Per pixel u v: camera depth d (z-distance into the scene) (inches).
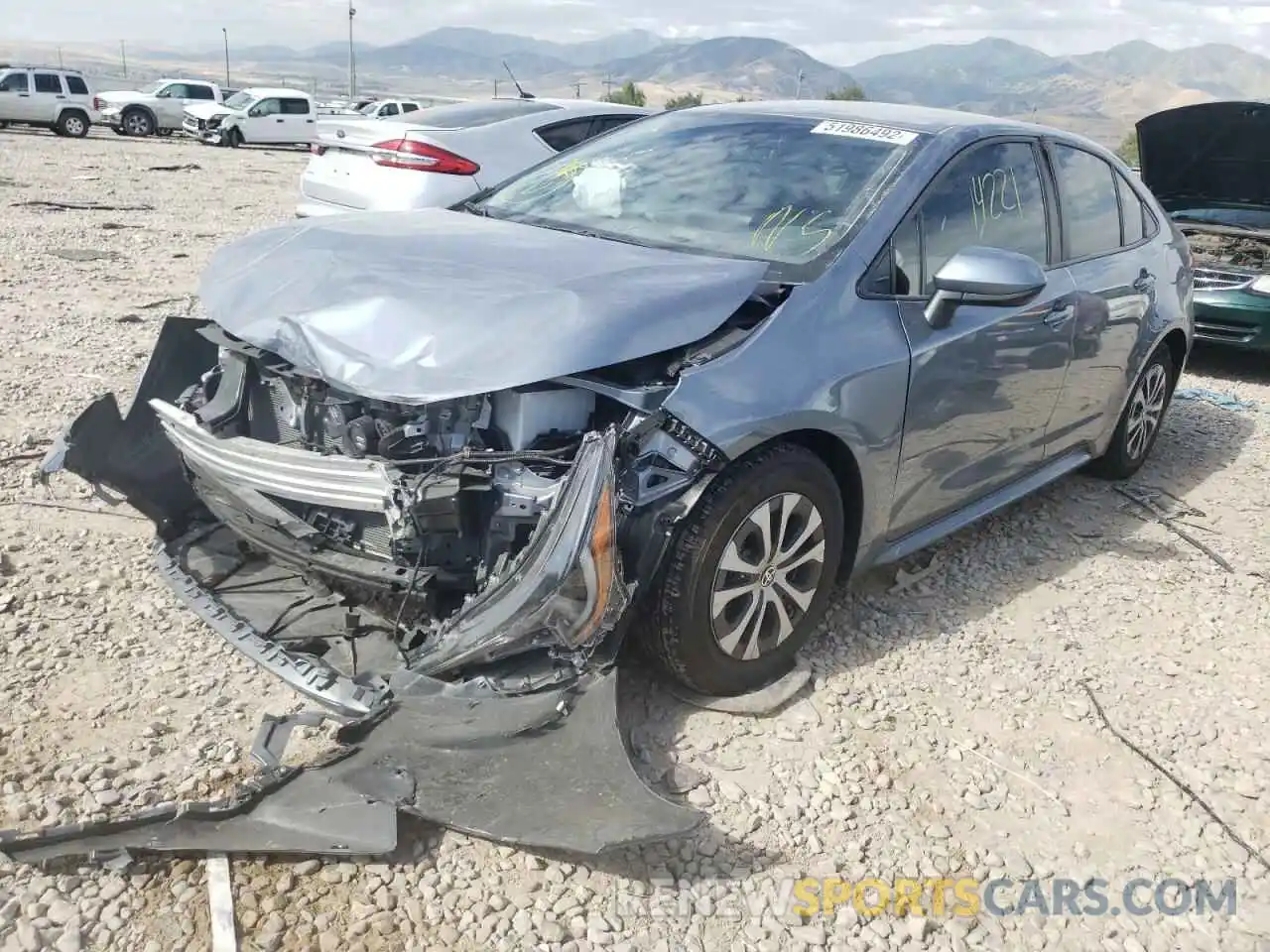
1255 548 192.2
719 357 116.2
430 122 314.7
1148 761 127.7
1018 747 128.4
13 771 107.1
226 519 124.6
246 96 1182.3
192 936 89.7
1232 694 143.9
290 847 95.3
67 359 244.4
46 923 89.1
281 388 120.6
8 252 370.6
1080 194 181.6
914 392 135.9
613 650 110.7
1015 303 140.9
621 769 100.7
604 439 102.2
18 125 1188.5
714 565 116.7
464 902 96.0
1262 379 327.9
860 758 122.3
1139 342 196.7
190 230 461.7
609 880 100.6
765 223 140.9
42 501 168.1
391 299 111.5
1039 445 176.2
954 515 162.2
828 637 147.9
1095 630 158.7
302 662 112.0
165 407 127.3
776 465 120.0
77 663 126.4
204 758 111.9
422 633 109.7
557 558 99.3
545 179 167.8
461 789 99.9
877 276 134.8
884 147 150.4
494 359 103.6
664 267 124.1
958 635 152.8
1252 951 100.4
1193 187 343.6
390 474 102.7
